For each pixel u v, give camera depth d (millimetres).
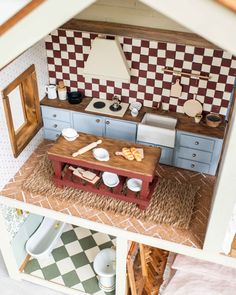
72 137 3967
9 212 4430
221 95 4344
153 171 3639
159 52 4289
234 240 3678
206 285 4270
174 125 4578
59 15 2330
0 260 5188
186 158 4473
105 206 4000
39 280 4836
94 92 4848
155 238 3752
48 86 4785
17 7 3039
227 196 3094
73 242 5312
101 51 4086
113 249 4957
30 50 4246
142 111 4652
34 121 4707
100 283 4707
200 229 3844
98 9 4309
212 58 4141
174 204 4039
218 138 4180
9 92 3904
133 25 4289
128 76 4129
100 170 3793
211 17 2074
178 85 4418
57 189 4176
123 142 3963
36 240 5113
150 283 4582
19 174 4395
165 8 2121
